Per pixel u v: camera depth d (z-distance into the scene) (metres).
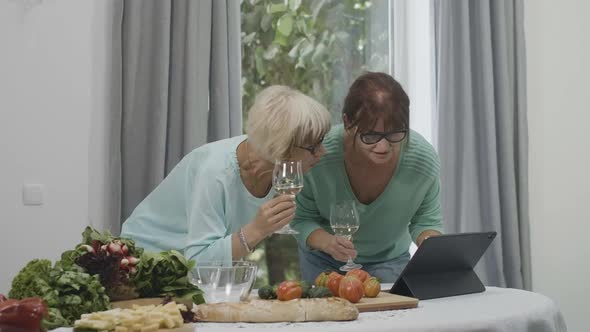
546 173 4.04
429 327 1.29
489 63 3.77
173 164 3.13
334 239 2.09
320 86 3.79
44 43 3.10
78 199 3.11
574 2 4.12
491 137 3.76
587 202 4.11
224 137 3.19
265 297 1.54
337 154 2.20
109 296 1.46
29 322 1.09
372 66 3.93
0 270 3.00
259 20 3.67
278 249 3.62
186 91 3.12
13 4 3.07
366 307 1.49
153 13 3.11
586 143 4.12
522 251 3.86
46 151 3.09
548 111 4.05
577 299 4.07
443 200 3.67
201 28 3.17
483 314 1.41
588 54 4.14
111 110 3.03
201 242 1.75
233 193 1.86
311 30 3.78
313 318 1.33
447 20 3.74
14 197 3.04
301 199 2.31
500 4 3.82
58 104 3.11
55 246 3.07
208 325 1.31
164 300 1.43
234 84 3.25
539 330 1.48
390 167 2.18
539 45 4.04
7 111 3.05
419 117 3.96
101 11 3.16
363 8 3.92
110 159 3.03
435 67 3.78
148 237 2.02
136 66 3.07
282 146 1.72
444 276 1.79
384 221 2.28
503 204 3.81
